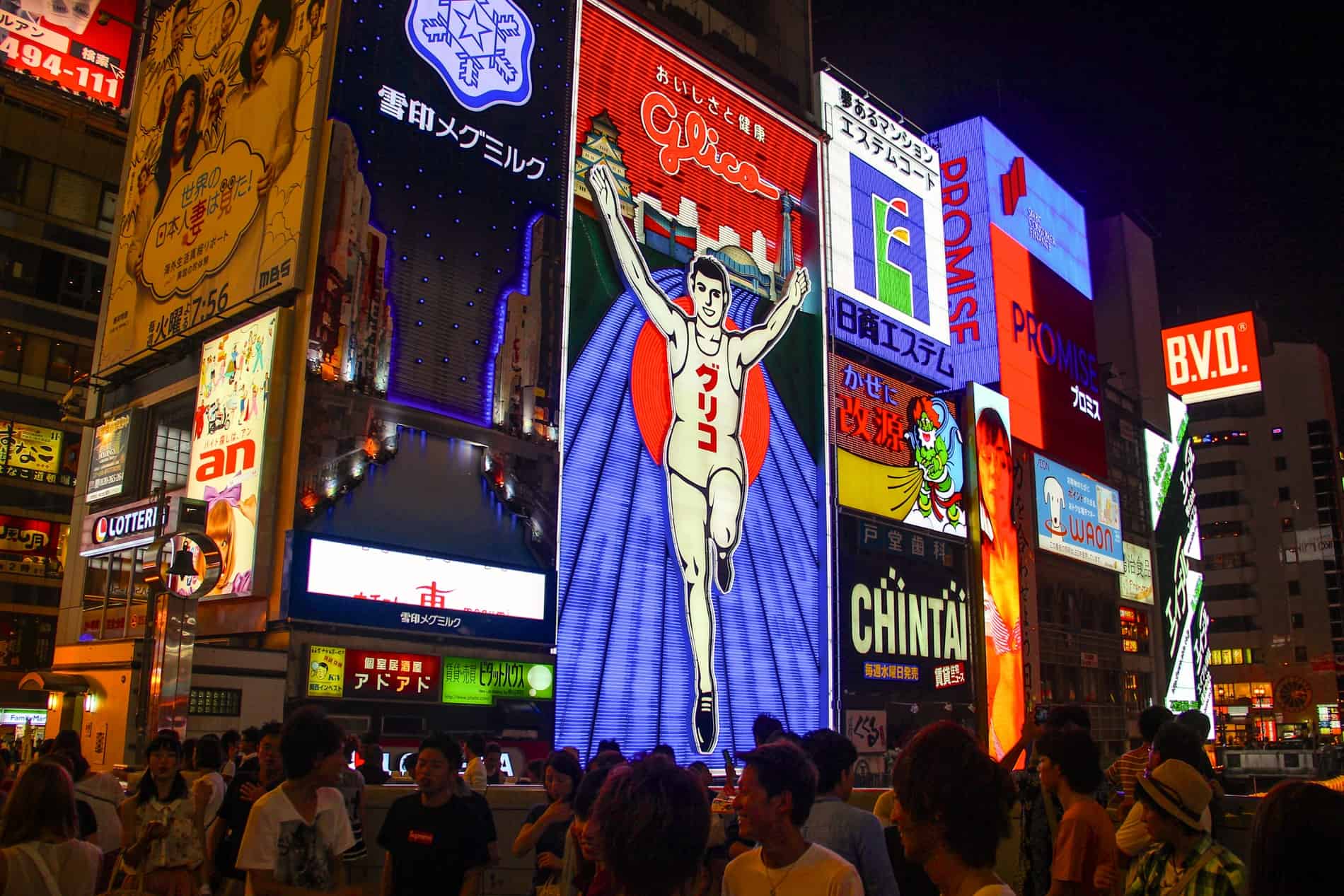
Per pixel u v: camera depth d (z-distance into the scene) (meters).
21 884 7.55
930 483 60.88
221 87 41.06
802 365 54.47
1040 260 81.06
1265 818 4.45
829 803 7.91
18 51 54.09
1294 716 38.72
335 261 35.44
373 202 36.81
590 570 41.75
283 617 32.06
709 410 48.69
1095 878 8.09
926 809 4.79
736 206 52.75
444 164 39.31
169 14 45.78
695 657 44.97
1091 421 82.44
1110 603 81.31
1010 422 71.69
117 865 11.67
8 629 57.72
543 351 41.16
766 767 6.43
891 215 62.91
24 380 60.06
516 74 42.72
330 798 8.90
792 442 52.66
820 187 57.66
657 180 48.88
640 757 5.55
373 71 37.72
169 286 40.38
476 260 39.59
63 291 62.19
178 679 27.98
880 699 54.03
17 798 7.81
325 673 32.84
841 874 6.25
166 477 39.34
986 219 76.06
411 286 37.44
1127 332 100.19
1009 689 62.75
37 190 61.59
